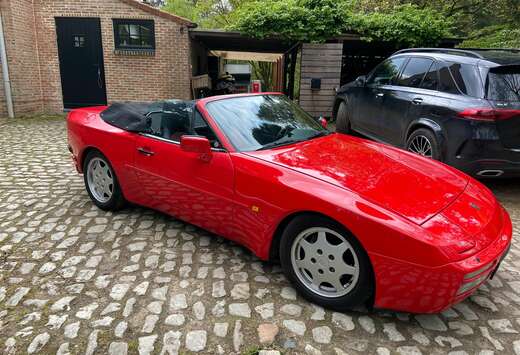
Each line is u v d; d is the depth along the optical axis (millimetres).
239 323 2488
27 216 4168
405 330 2461
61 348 2275
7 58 11062
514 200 5059
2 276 3023
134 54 12023
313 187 2604
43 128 9781
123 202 4246
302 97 11797
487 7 16000
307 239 2707
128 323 2486
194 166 3279
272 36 11234
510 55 5062
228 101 3611
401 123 5910
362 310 2643
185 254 3361
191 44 12445
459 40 11094
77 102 12578
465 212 2512
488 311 2682
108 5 11703
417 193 2617
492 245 2377
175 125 3586
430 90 5461
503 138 4512
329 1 11031
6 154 6969
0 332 2410
